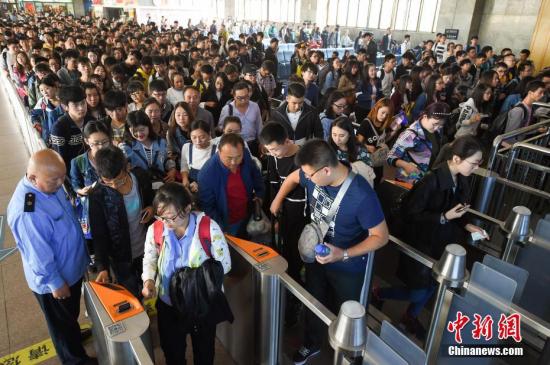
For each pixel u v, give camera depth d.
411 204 2.14
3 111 7.92
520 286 1.66
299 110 3.43
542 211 3.92
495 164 3.58
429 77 5.07
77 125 3.06
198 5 27.08
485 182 3.15
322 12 19.75
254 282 1.84
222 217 2.45
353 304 1.30
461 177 2.14
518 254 2.25
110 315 1.50
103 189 2.03
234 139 2.26
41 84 3.72
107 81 5.10
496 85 5.85
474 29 12.98
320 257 1.67
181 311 1.71
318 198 1.84
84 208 2.42
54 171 1.69
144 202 2.32
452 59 8.80
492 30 12.63
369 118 3.43
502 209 3.48
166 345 1.90
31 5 26.44
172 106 4.23
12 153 5.71
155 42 10.95
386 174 4.44
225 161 2.29
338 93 3.53
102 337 1.60
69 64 5.94
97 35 11.70
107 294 1.62
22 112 4.98
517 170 3.82
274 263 1.80
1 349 2.40
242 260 1.90
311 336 2.15
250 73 4.91
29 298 2.84
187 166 2.97
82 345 2.21
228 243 1.97
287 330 2.58
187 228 1.70
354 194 1.70
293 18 21.59
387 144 3.53
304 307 2.12
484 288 1.60
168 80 5.57
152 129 2.90
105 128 2.50
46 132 3.65
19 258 3.30
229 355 2.39
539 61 11.52
